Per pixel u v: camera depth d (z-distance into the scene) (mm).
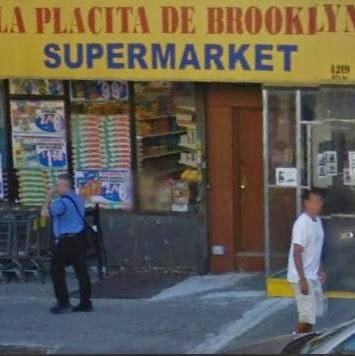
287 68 13422
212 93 14781
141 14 13930
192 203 15055
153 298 13969
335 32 13141
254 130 14758
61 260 13203
